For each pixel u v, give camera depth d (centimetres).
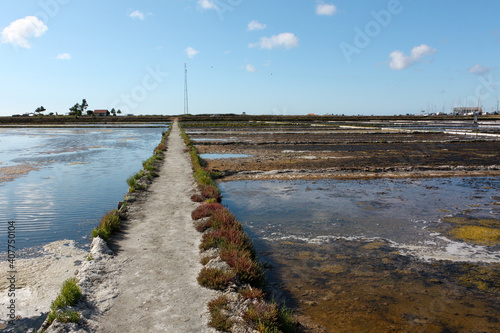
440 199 1489
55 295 652
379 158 2747
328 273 780
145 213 1198
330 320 585
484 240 984
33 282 703
